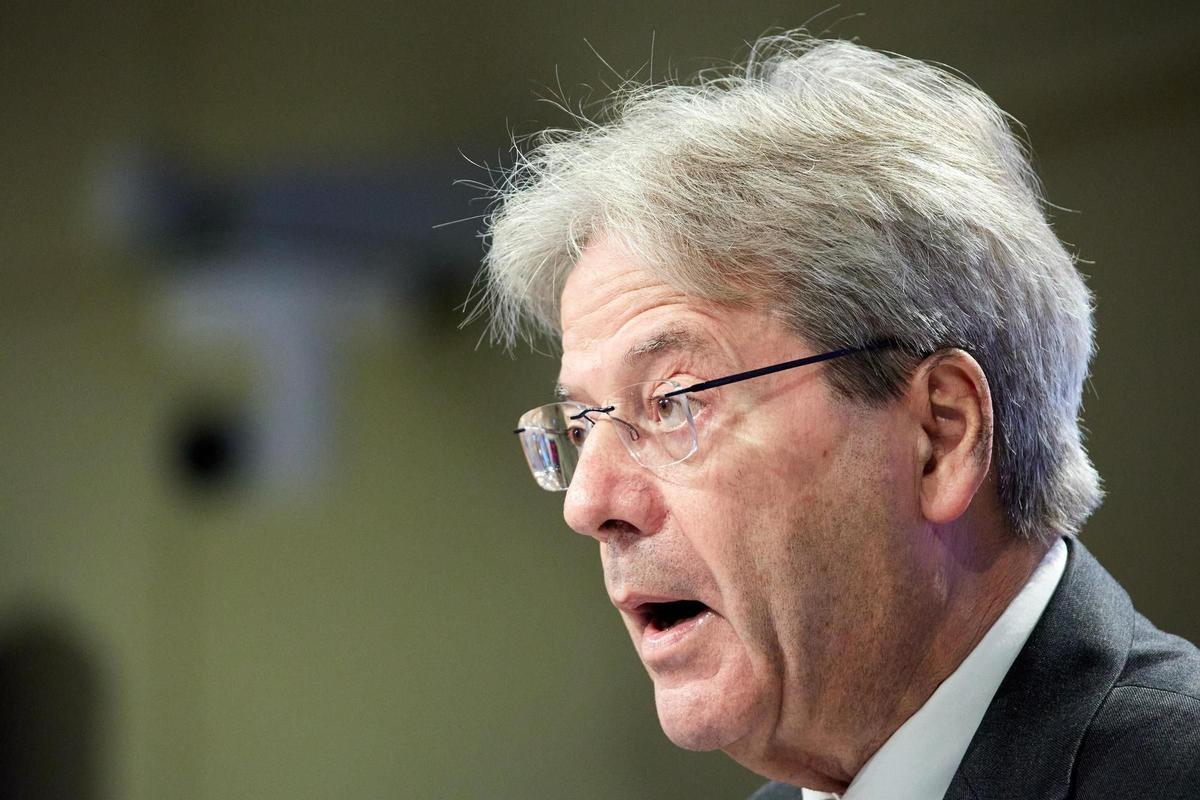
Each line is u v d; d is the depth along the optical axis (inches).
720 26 388.5
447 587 479.5
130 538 573.9
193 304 533.6
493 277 216.4
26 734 592.7
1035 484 165.2
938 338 157.8
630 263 166.6
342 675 508.1
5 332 620.7
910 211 159.6
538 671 453.7
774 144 164.1
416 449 488.7
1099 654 157.0
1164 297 311.0
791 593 157.2
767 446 156.6
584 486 164.9
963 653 162.1
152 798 560.1
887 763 161.0
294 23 514.3
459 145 462.6
